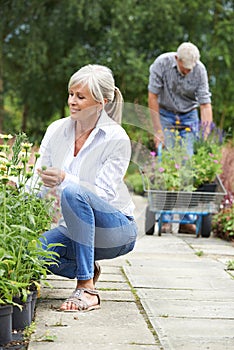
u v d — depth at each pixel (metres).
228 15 18.22
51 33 17.66
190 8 18.05
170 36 17.77
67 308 3.66
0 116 18.70
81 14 16.44
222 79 18.19
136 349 3.03
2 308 3.02
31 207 3.53
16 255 3.32
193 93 7.59
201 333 3.34
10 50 18.00
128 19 16.92
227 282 4.64
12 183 4.29
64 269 3.94
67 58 17.20
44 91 18.44
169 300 4.03
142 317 3.62
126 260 5.43
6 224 3.38
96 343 3.10
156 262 5.38
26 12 17.81
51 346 3.02
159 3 17.03
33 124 19.53
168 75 7.46
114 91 3.90
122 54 17.03
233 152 8.77
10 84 19.30
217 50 17.75
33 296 3.44
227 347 3.12
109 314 3.64
